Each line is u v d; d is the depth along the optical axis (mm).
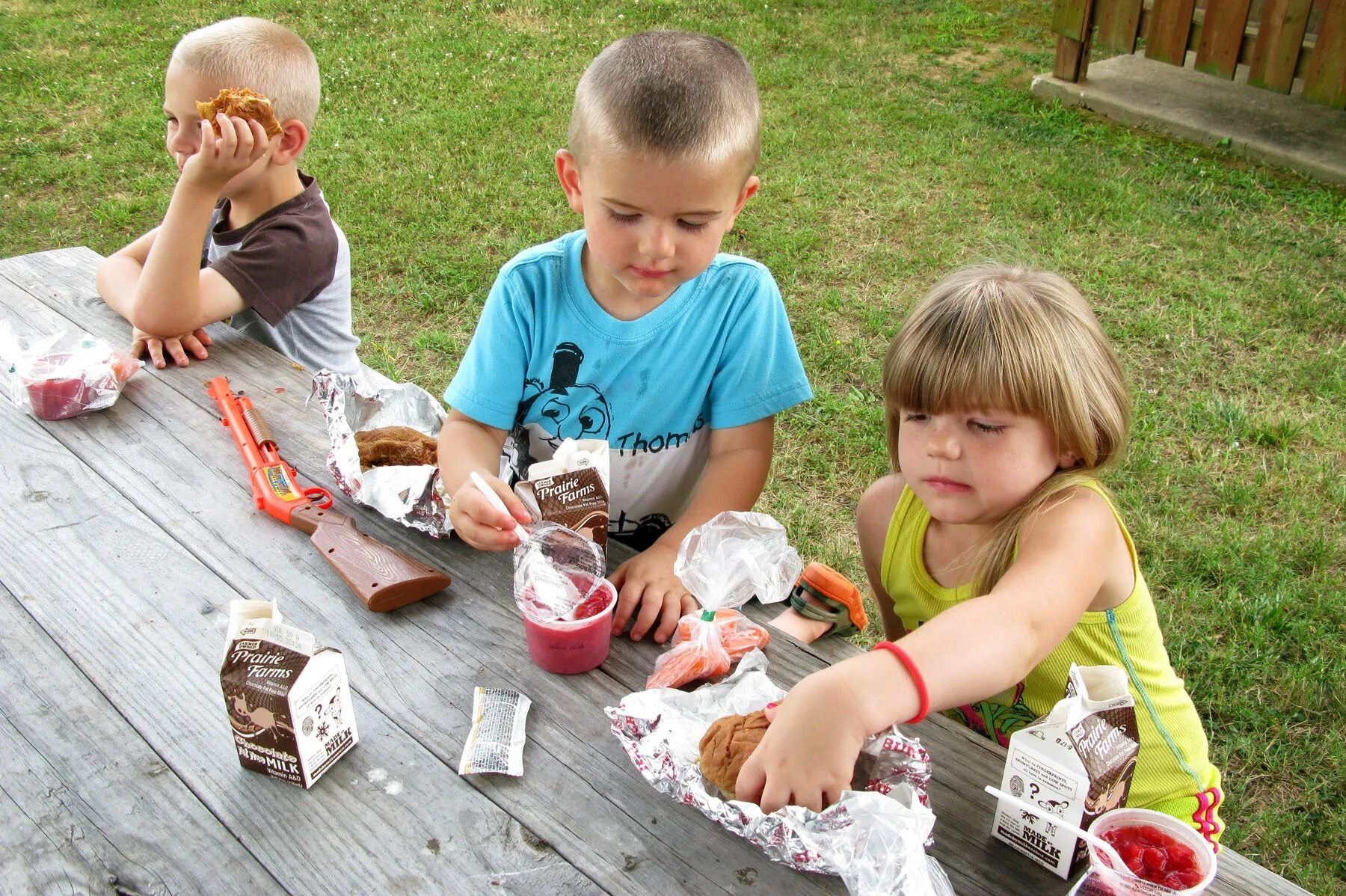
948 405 1453
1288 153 5625
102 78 6988
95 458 1923
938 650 1185
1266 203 5289
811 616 1810
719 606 1419
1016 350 1409
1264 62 5883
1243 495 3414
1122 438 1543
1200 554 3203
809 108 6414
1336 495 3422
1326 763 2590
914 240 5023
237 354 2336
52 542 1686
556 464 1498
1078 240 4973
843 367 4133
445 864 1159
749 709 1325
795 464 3656
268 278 2512
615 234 1595
